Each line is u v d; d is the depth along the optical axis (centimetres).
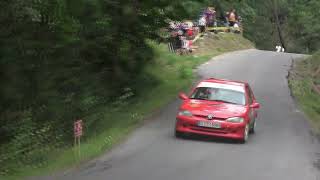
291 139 2191
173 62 4109
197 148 1903
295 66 4825
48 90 2112
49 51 2134
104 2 2369
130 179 1440
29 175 1493
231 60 4894
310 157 1862
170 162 1670
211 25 6494
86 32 2306
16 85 1995
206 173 1547
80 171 1523
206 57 4862
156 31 2845
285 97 3334
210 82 2222
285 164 1725
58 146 1892
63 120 2127
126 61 2775
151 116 2520
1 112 1942
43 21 2045
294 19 10369
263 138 2178
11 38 1966
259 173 1585
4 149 1716
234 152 1869
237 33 7081
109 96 2700
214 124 2009
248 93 2227
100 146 1839
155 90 3169
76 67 2345
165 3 2702
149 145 1912
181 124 2039
